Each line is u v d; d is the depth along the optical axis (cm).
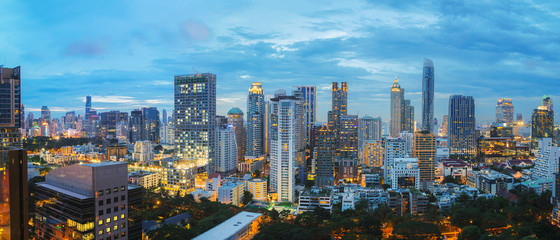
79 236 19962
